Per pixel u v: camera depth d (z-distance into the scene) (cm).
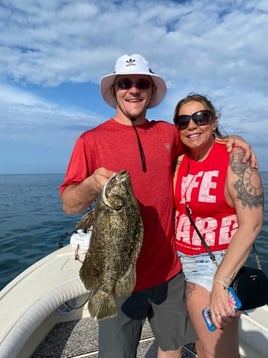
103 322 250
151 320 265
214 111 250
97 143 235
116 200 193
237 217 226
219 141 246
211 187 236
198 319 239
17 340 268
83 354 329
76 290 357
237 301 201
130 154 238
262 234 998
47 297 329
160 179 244
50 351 333
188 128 244
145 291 248
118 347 244
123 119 251
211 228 241
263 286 209
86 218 215
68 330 367
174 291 255
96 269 204
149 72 249
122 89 247
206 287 238
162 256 246
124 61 246
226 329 230
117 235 198
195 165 251
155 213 241
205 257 243
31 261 820
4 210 1733
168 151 253
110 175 198
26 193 3033
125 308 245
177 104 257
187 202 247
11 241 1023
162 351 267
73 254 438
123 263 204
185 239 252
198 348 259
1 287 658
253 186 220
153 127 259
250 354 310
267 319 312
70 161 234
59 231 1170
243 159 226
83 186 205
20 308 307
